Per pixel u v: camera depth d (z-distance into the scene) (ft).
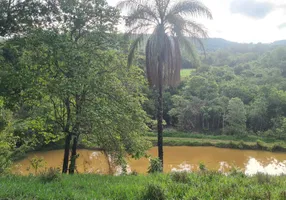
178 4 40.24
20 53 30.09
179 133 121.49
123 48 38.42
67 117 36.35
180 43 41.73
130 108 35.63
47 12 29.53
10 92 29.07
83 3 32.37
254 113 119.85
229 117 116.57
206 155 86.02
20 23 28.53
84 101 33.96
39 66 30.68
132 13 40.78
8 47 29.63
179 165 70.13
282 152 91.71
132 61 41.52
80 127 34.50
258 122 122.52
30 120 38.17
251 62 209.77
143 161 67.56
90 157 71.05
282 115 119.44
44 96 32.07
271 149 93.15
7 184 18.88
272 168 67.36
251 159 79.97
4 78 27.40
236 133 114.73
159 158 42.04
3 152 38.73
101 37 33.17
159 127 42.24
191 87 131.95
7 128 39.45
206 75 145.59
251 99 133.08
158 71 40.96
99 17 33.53
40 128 39.04
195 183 21.43
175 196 17.89
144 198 17.52
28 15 28.14
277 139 107.96
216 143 101.35
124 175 31.53
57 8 30.83
